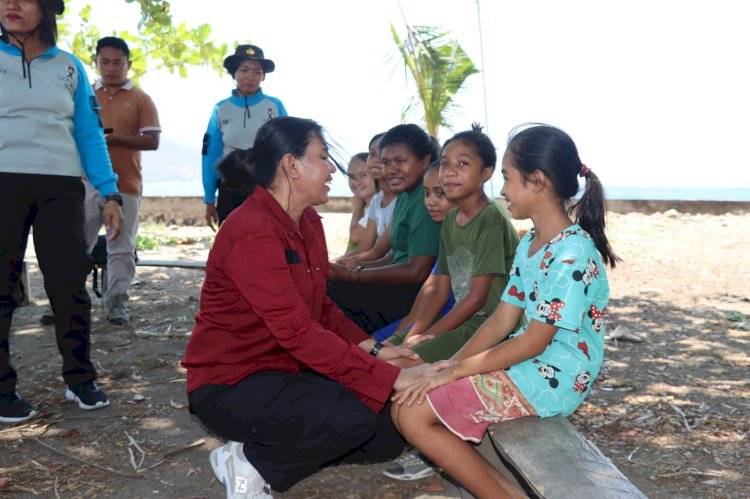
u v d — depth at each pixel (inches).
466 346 107.4
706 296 280.1
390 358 115.2
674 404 160.2
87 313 155.2
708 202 567.8
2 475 124.9
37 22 140.3
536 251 100.1
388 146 148.9
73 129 151.3
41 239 147.4
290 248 101.9
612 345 211.5
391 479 125.4
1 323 146.4
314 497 118.7
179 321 235.3
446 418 97.0
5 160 140.7
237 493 105.6
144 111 225.9
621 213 594.6
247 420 100.7
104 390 168.7
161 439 141.2
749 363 191.6
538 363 98.8
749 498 117.3
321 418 99.7
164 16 216.1
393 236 156.3
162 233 491.8
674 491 119.8
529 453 93.7
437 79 382.6
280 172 101.0
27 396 163.8
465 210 129.3
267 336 102.7
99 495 118.5
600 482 89.4
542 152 96.7
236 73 244.5
